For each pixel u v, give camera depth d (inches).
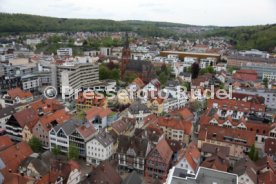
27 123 4515.3
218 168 3410.4
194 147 3892.7
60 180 3230.8
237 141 4249.5
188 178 2475.4
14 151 3627.0
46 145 4382.4
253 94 6747.1
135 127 5029.5
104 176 3201.3
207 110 5841.5
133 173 3275.1
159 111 5807.1
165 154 3762.3
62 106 5625.0
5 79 6830.7
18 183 3051.2
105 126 5132.9
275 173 3464.6
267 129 4569.4
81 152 4114.2
